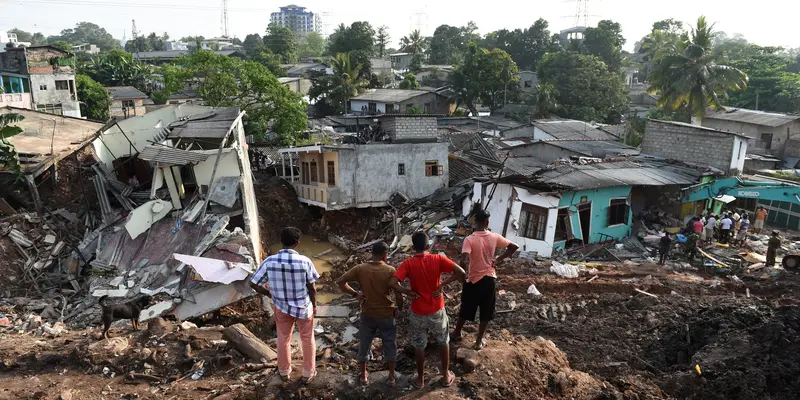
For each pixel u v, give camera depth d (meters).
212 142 20.95
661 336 10.60
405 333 12.20
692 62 40.81
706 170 23.55
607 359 9.63
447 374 6.76
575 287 15.58
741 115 43.59
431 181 26.75
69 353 7.89
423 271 6.35
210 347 8.35
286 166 30.41
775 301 12.41
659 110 50.94
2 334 10.47
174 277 14.38
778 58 57.66
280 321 6.61
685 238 19.64
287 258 6.36
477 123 49.44
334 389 6.62
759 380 8.02
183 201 17.78
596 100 57.84
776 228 24.30
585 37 72.56
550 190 18.81
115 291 14.22
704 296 14.16
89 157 22.23
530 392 6.94
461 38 99.75
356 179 25.08
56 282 15.59
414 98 56.59
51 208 18.75
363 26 79.75
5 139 19.31
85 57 93.00
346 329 14.78
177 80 31.53
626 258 18.94
